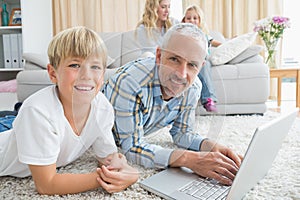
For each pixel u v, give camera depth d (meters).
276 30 3.09
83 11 3.56
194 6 2.70
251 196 0.83
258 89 2.26
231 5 3.54
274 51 3.10
